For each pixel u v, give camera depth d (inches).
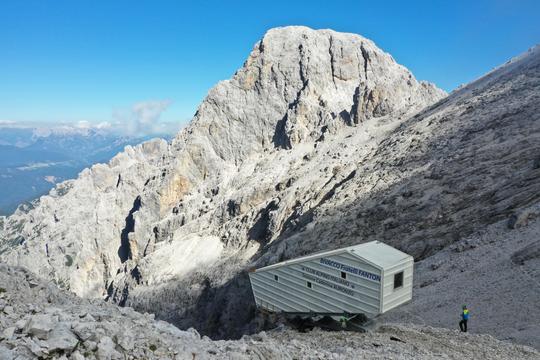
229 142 6309.1
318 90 6235.2
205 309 3882.9
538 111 2691.9
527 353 793.6
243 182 5521.7
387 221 2458.2
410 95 5462.6
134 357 339.6
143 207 6107.3
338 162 4421.8
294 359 520.4
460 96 4180.6
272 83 6520.7
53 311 382.3
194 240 5108.3
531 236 1378.0
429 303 1259.8
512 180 2001.7
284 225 4055.1
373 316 878.4
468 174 2402.8
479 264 1384.1
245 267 3818.9
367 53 6683.1
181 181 6122.1
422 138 3538.4
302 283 1027.9
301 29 7047.2
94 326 340.2
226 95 6579.7
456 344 813.9
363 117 5221.5
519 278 1186.0
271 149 5994.1
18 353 281.1
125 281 5349.4
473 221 1851.6
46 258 7519.7
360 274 898.1
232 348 464.4
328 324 957.2
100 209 7071.9
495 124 2896.2
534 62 3718.0
